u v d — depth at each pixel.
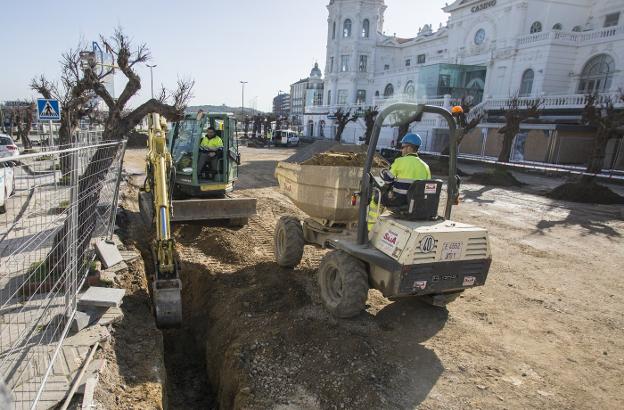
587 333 5.56
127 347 4.62
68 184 4.45
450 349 4.93
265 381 4.38
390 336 5.13
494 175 20.36
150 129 6.75
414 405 3.96
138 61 10.03
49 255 4.91
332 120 53.38
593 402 4.13
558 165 24.58
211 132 9.69
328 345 4.82
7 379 3.56
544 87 30.80
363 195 5.11
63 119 14.78
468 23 38.59
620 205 15.48
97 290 5.09
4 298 4.79
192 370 5.85
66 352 4.05
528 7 32.91
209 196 10.02
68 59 14.47
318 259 7.66
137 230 8.95
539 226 11.64
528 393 4.21
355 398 4.06
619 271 8.09
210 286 6.92
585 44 29.66
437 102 35.66
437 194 4.99
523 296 6.70
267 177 20.17
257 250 8.26
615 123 16.50
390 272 4.66
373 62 55.28
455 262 4.77
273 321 5.43
